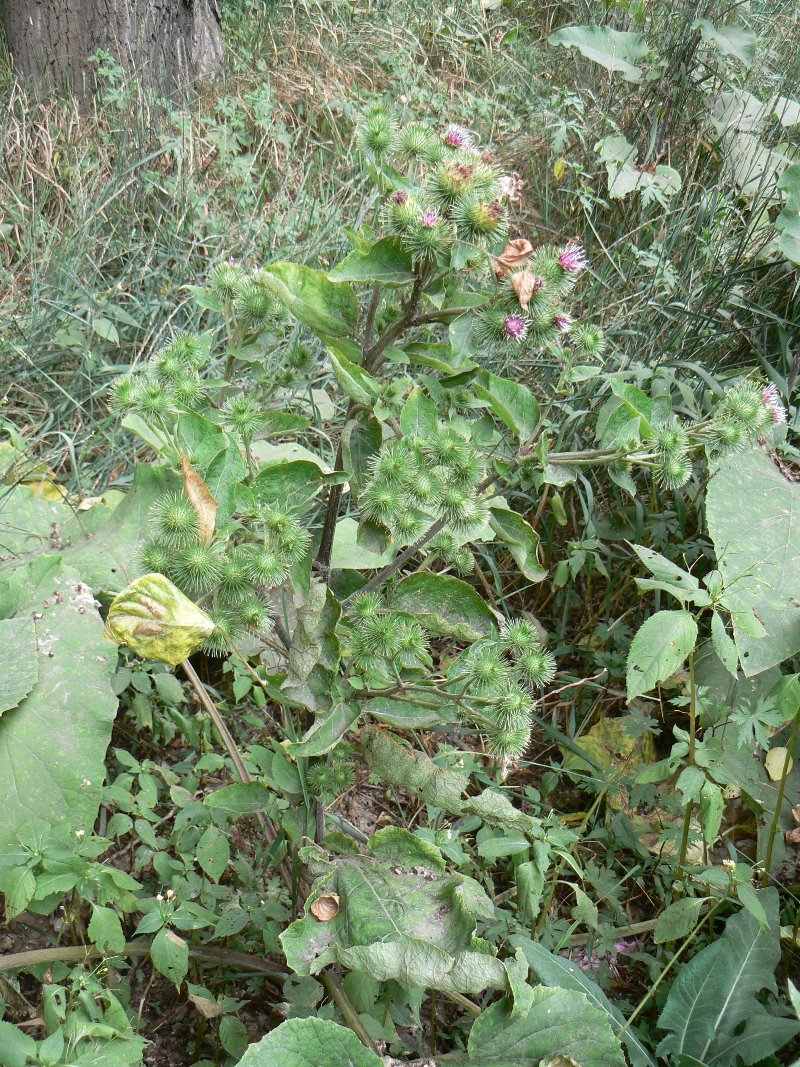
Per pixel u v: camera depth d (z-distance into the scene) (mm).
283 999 1142
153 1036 1101
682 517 1550
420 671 989
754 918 1138
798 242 1689
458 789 1002
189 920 1021
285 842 1130
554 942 1176
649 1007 1166
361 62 2691
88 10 2465
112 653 1163
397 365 1613
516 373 1685
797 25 2416
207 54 2691
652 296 1804
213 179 2248
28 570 1211
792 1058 1118
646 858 1289
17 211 2072
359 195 2170
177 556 871
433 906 949
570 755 1428
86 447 1599
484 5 2727
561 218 2195
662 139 2178
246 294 1030
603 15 2445
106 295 1816
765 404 1027
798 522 1352
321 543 1061
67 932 1158
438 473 929
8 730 1103
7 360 1742
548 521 1592
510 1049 960
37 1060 834
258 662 1124
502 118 2475
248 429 982
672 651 1057
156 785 1278
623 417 970
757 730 1157
